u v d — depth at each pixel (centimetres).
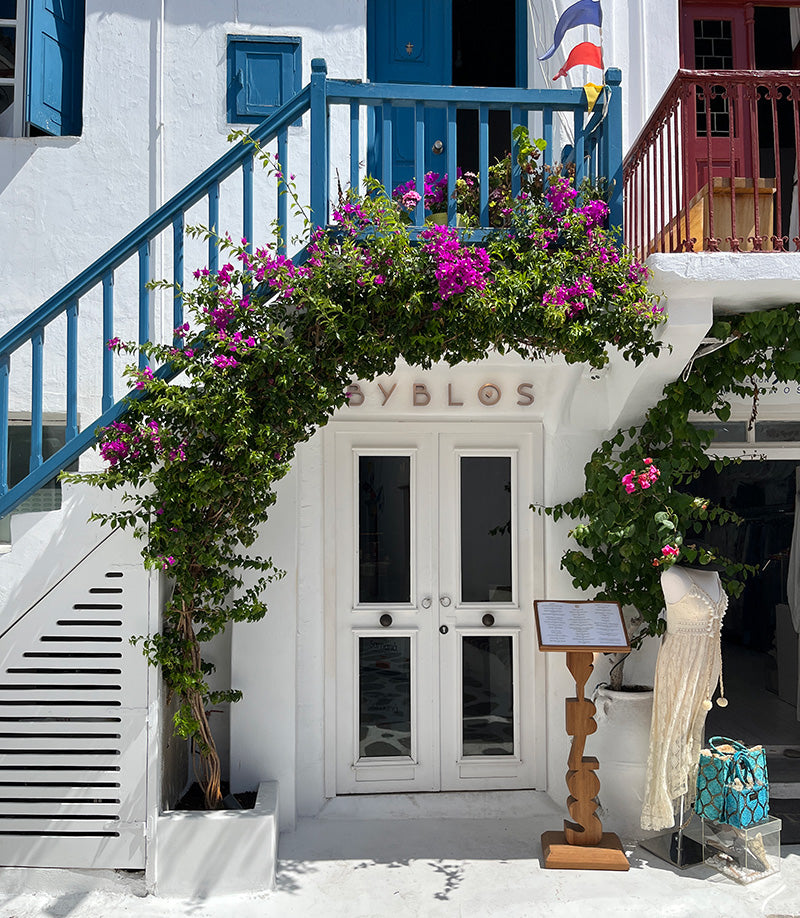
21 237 513
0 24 524
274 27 534
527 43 608
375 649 515
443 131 601
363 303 388
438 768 509
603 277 396
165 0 529
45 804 387
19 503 383
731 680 612
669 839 440
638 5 557
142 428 371
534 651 516
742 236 435
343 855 433
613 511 438
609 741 454
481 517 524
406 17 592
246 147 403
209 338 373
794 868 417
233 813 397
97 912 373
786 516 570
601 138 431
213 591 402
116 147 520
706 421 495
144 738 391
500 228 413
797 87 400
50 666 389
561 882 404
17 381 508
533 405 508
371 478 520
